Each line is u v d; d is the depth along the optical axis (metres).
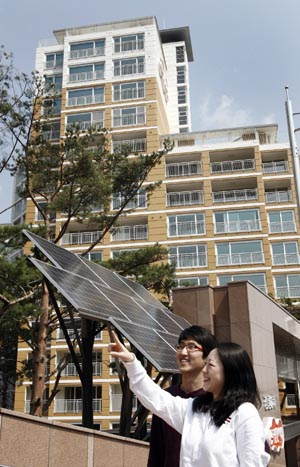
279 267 37.94
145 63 44.78
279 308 16.81
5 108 14.96
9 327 17.64
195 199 40.12
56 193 16.88
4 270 14.74
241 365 2.55
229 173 40.34
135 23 47.53
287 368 22.58
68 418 35.16
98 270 10.88
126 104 43.47
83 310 6.64
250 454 2.23
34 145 15.96
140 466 8.59
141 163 16.66
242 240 38.41
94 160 16.73
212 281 37.56
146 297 12.38
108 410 34.72
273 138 43.97
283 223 39.12
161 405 2.62
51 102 16.59
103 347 36.00
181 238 38.97
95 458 7.18
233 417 2.37
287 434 15.92
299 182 14.82
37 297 16.62
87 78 44.88
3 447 5.35
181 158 41.75
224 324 13.97
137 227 39.53
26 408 35.88
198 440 2.38
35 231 16.50
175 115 64.06
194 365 3.28
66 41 46.47
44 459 6.03
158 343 8.10
